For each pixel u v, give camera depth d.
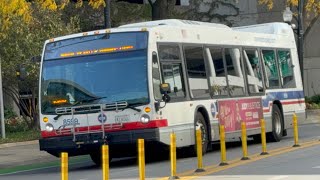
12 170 25.55
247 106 27.39
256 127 27.81
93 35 22.44
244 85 27.47
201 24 25.89
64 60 22.64
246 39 28.30
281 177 17.50
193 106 23.64
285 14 47.41
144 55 21.75
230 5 64.81
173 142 17.34
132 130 21.52
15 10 28.58
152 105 21.48
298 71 32.78
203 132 24.28
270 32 31.34
